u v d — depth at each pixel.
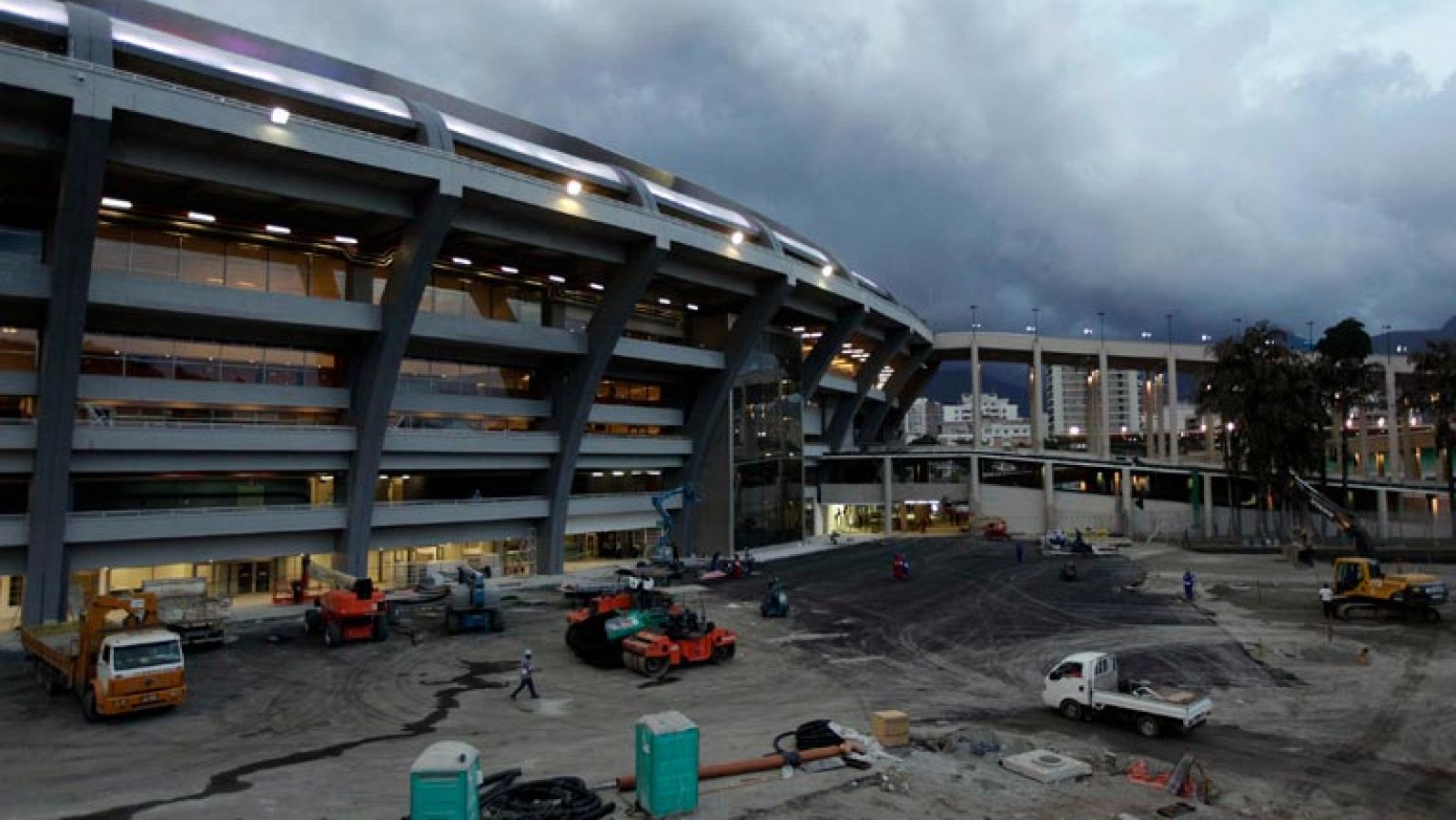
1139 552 66.12
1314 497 70.12
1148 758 18.70
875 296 76.56
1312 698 23.97
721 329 62.19
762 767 17.52
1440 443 70.19
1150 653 29.95
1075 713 21.95
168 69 33.56
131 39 32.34
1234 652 30.02
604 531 57.16
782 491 69.81
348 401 42.78
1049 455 85.50
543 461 51.78
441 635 33.25
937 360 111.19
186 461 37.88
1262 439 67.81
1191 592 42.34
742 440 64.44
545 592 45.41
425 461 46.16
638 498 59.28
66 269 31.58
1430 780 17.53
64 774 17.78
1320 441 67.69
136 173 33.47
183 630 29.78
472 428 49.88
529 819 13.95
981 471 87.56
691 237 50.00
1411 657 29.00
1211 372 73.00
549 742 20.03
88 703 21.62
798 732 19.19
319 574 37.09
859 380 88.88
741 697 24.41
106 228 36.72
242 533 38.88
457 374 49.16
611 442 56.06
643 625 28.39
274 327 39.59
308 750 19.47
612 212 45.19
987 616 37.69
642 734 15.49
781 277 58.34
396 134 40.19
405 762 18.55
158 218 37.50
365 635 31.69
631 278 48.56
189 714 22.48
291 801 16.09
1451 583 47.06
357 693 24.75
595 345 50.16
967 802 15.98
